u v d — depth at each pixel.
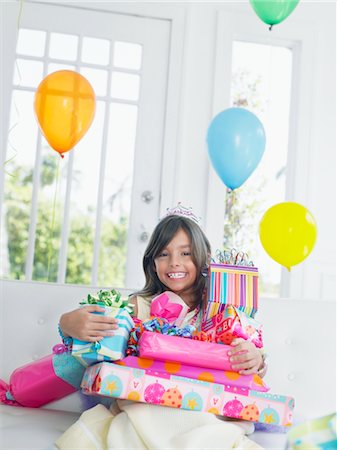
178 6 3.11
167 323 1.57
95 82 3.06
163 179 3.05
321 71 3.24
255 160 2.46
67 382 1.62
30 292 1.83
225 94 3.14
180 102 3.08
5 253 6.71
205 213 3.08
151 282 1.87
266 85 4.61
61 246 3.03
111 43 3.06
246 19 3.17
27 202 6.69
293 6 2.33
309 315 1.85
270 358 1.81
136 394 1.42
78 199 6.59
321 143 3.21
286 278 3.13
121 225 6.63
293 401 1.47
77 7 3.04
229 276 1.65
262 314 1.83
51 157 6.62
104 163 3.04
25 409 1.65
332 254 3.15
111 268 6.72
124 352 1.52
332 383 1.81
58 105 2.32
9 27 3.00
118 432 1.32
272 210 2.25
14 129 3.04
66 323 1.51
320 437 0.96
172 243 1.80
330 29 3.26
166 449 1.27
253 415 1.45
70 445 1.31
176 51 3.10
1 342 1.79
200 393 1.44
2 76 2.98
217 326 1.58
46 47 3.01
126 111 3.09
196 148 3.11
